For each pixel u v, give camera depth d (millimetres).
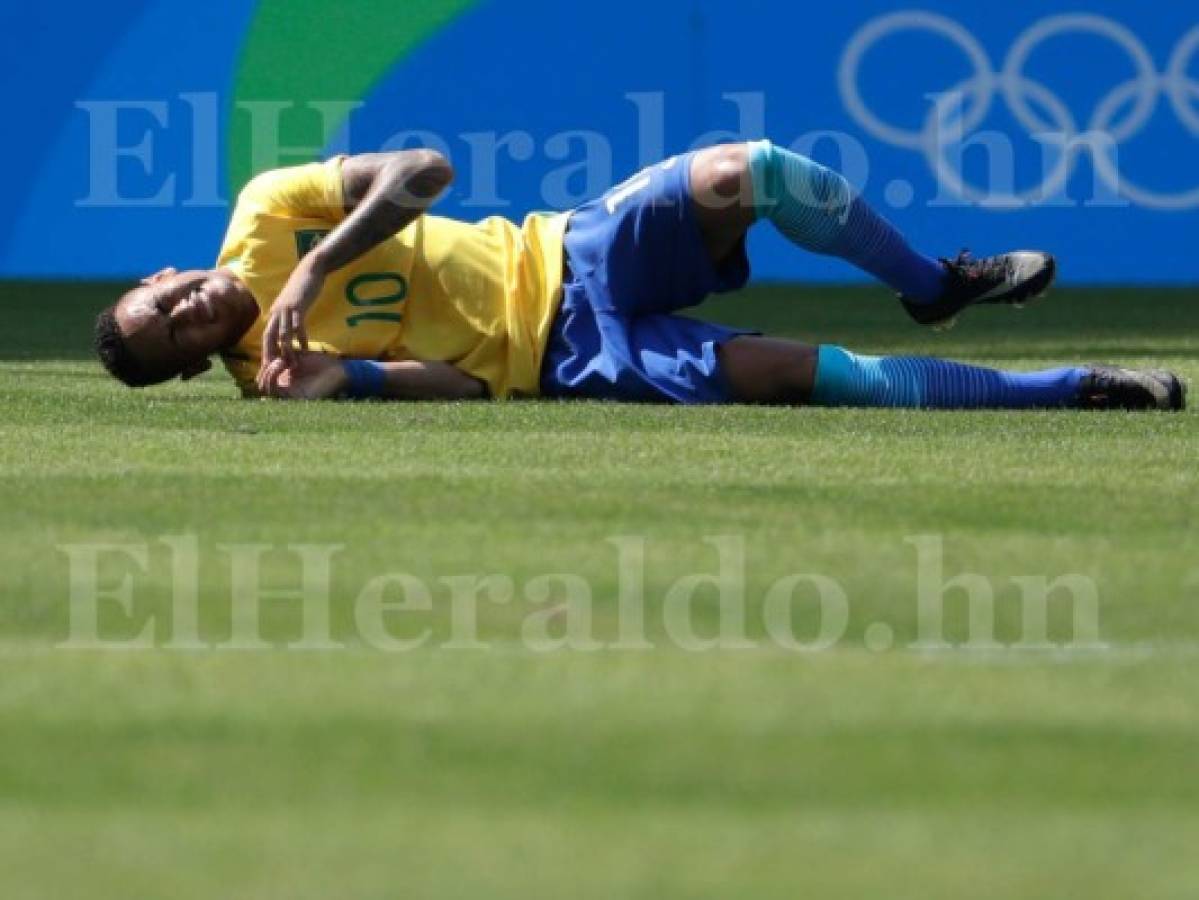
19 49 38719
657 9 38750
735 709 8781
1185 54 38594
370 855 6957
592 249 18750
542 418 17375
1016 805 7531
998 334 31469
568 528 12219
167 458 14945
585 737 8359
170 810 7457
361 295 18859
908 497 13320
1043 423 17328
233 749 8211
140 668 9453
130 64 38469
